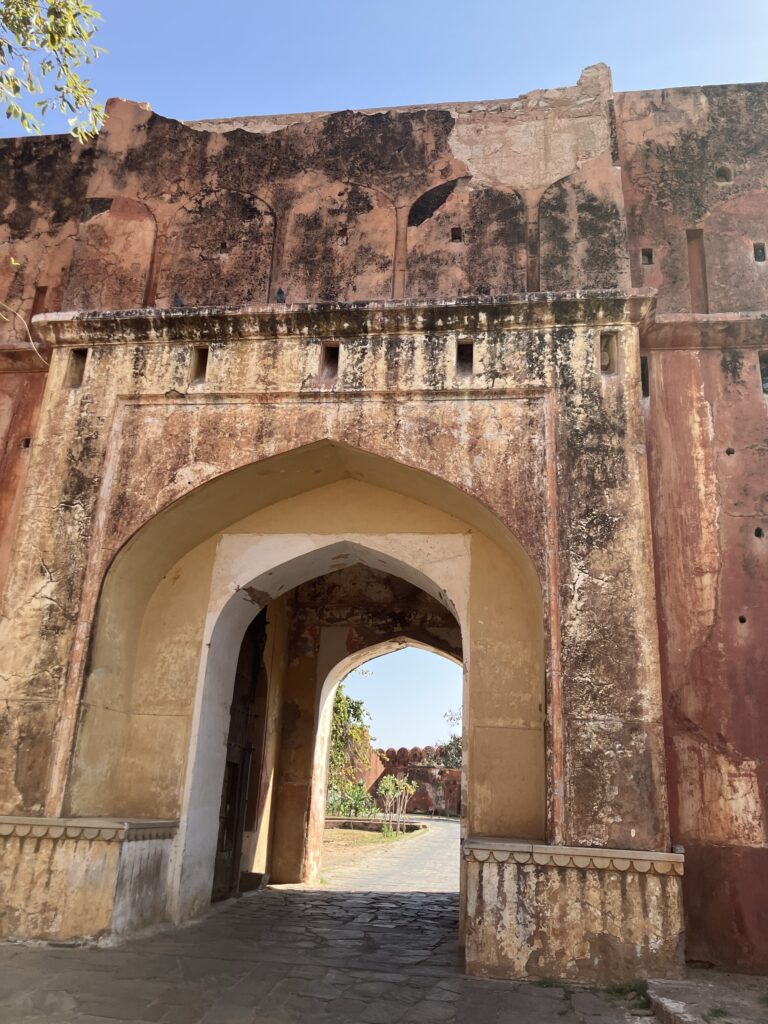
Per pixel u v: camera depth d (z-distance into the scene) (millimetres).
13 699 4594
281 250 5668
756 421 4793
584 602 4289
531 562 4441
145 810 4910
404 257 5527
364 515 5375
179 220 5848
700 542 4602
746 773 4188
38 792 4406
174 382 5145
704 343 4949
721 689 4336
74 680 4590
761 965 3881
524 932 3768
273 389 5027
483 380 4832
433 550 5203
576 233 5316
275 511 5496
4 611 4766
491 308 4898
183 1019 3053
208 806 5191
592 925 3736
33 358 5559
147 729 5078
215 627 5266
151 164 6031
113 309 5555
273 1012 3166
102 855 4184
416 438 4801
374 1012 3205
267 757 7289
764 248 5312
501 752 4695
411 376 4926
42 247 6117
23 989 3324
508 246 5410
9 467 5398
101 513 4918
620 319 4820
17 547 4895
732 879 4031
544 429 4691
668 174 5555
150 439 5059
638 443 4559
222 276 5637
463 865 4617
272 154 5945
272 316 5109
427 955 4285
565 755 4043
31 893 4152
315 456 5070
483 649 4902
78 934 4070
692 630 4453
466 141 5750
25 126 4840
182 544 5336
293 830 7465
